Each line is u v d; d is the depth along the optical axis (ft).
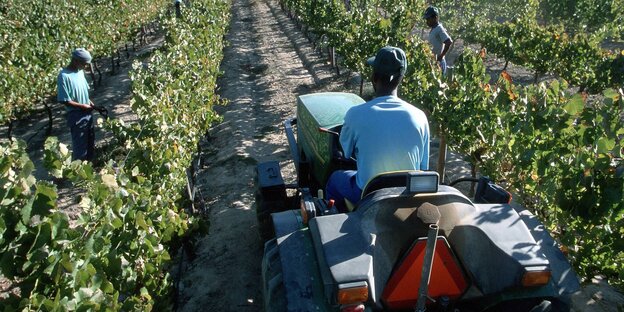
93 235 9.83
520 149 14.92
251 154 27.84
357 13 44.06
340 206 12.42
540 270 8.93
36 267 8.72
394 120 10.64
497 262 9.35
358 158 11.00
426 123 11.05
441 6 65.98
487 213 9.82
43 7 53.93
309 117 17.25
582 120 13.93
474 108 18.69
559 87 16.63
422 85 23.59
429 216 9.15
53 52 40.40
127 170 16.22
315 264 9.55
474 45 59.36
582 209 12.37
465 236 9.45
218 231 19.89
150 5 83.46
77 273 9.19
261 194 16.92
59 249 8.93
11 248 8.51
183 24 43.86
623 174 11.39
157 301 13.12
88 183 11.27
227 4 86.22
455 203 9.53
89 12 56.18
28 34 41.50
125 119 37.73
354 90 40.01
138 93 21.71
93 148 28.19
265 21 85.30
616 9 62.90
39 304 8.23
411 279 9.32
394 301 9.45
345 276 8.45
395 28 37.65
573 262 12.92
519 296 9.34
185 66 29.60
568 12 65.92
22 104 34.50
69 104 26.35
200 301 15.83
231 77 47.80
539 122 14.39
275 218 11.06
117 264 10.72
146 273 12.64
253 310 15.20
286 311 9.51
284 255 9.78
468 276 9.55
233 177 25.08
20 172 8.58
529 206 15.30
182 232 15.01
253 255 17.99
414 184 9.09
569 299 9.48
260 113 36.42
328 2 52.37
